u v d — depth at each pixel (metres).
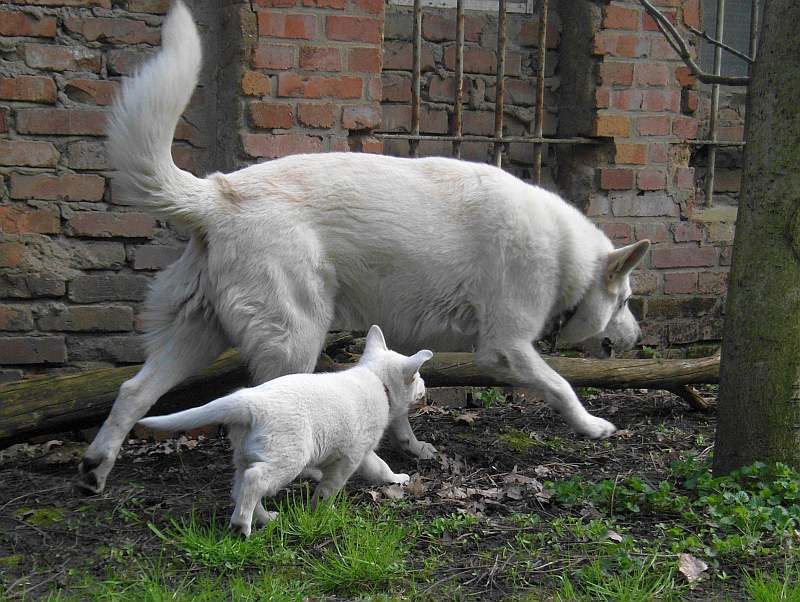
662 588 4.27
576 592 4.27
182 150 5.55
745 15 6.39
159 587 4.22
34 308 5.38
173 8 4.70
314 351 4.78
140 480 4.91
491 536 4.52
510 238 4.91
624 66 5.93
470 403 5.78
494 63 5.99
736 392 4.75
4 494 4.77
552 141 5.90
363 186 4.82
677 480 4.93
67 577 4.31
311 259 4.74
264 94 5.45
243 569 4.34
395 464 5.05
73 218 5.39
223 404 4.36
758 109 4.66
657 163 6.02
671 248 6.07
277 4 5.43
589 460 5.14
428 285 4.88
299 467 4.41
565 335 5.20
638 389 5.84
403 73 5.87
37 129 5.34
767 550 4.43
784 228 4.65
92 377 5.05
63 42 5.35
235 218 4.71
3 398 4.97
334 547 4.44
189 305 4.79
